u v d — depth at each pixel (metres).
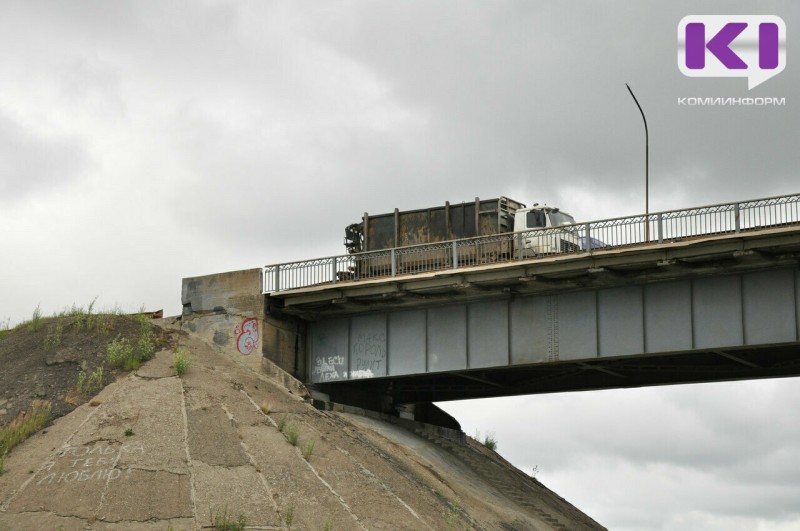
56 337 49.91
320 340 57.97
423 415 64.75
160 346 51.50
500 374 59.56
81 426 41.44
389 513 39.47
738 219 45.19
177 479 38.28
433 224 59.03
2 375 46.97
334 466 42.06
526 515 48.97
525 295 51.91
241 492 38.31
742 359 50.72
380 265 58.84
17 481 37.75
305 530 36.88
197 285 57.84
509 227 57.84
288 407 47.38
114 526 35.47
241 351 55.62
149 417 42.31
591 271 48.03
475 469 54.84
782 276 46.00
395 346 55.31
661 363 54.41
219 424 43.00
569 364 52.41
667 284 48.50
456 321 53.69
